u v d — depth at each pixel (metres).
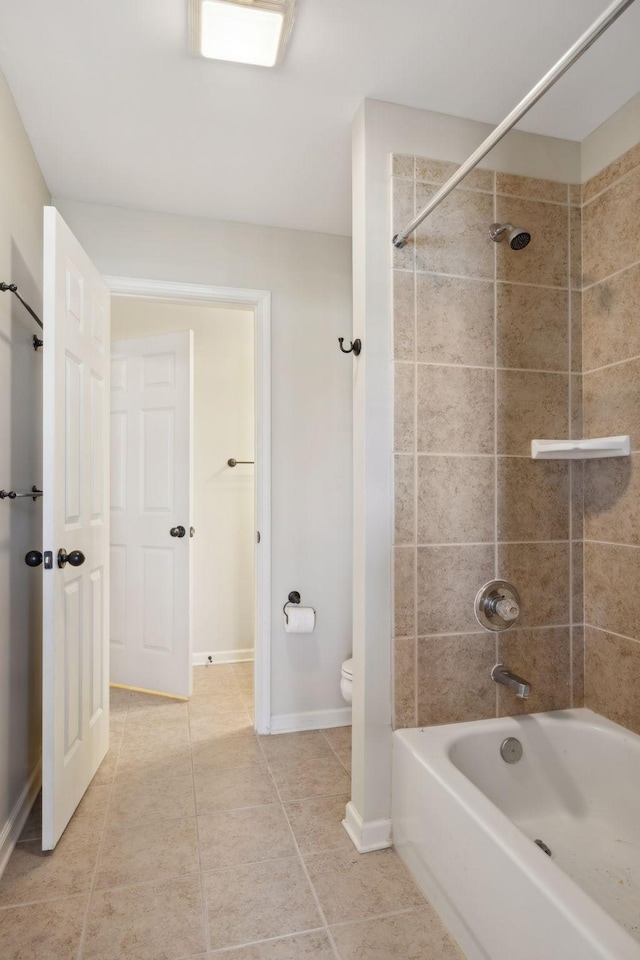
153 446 3.06
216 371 3.58
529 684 1.72
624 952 0.90
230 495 3.59
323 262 2.69
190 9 1.38
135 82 1.68
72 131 1.92
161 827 1.83
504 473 1.88
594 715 1.89
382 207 1.77
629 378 1.76
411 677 1.78
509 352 1.88
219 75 1.64
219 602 3.57
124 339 3.17
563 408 1.94
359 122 1.80
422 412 1.79
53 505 1.67
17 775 1.80
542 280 1.92
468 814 1.31
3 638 1.66
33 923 1.42
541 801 1.80
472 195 1.85
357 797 1.79
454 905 1.38
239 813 1.92
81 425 1.96
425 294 1.79
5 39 1.50
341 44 1.52
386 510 1.75
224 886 1.56
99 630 2.19
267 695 2.55
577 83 1.68
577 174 1.97
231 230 2.57
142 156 2.07
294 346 2.63
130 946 1.36
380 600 1.75
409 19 1.43
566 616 1.95
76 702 1.89
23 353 1.89
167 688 3.01
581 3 1.39
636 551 1.75
